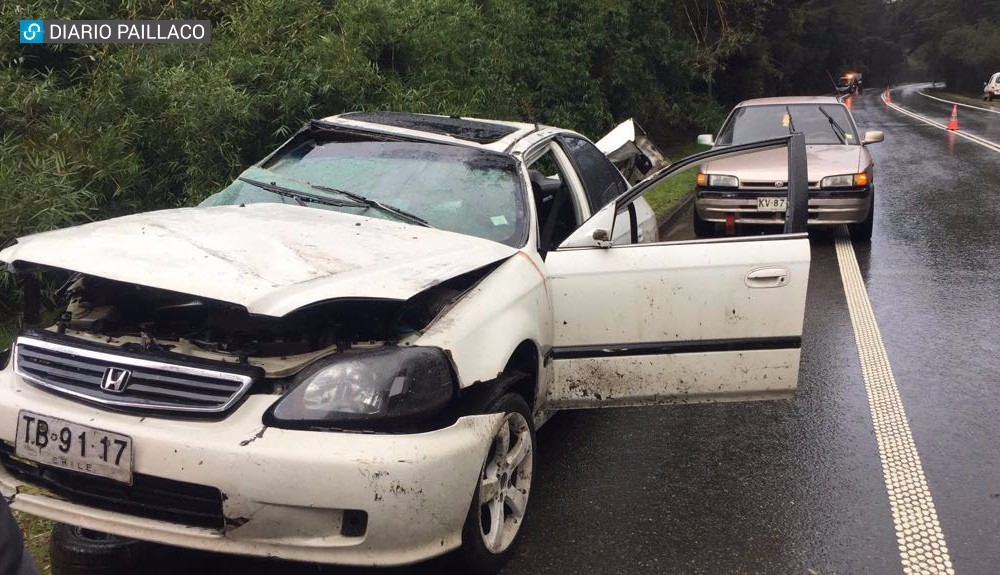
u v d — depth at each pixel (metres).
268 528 2.48
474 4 12.10
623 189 5.38
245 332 2.81
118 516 2.59
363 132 4.39
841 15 48.34
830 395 5.02
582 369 3.68
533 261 3.59
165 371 2.63
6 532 1.40
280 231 3.17
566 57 14.73
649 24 18.86
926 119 31.20
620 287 3.65
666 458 4.18
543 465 4.09
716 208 8.71
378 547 2.55
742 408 4.86
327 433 2.53
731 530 3.46
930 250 8.90
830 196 8.66
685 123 22.19
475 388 3.00
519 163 4.05
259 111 7.04
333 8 8.61
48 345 2.79
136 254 2.78
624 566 3.18
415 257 3.10
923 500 3.72
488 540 3.00
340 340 2.79
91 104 6.32
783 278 3.68
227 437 2.48
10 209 5.11
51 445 2.62
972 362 5.52
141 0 7.54
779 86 40.44
